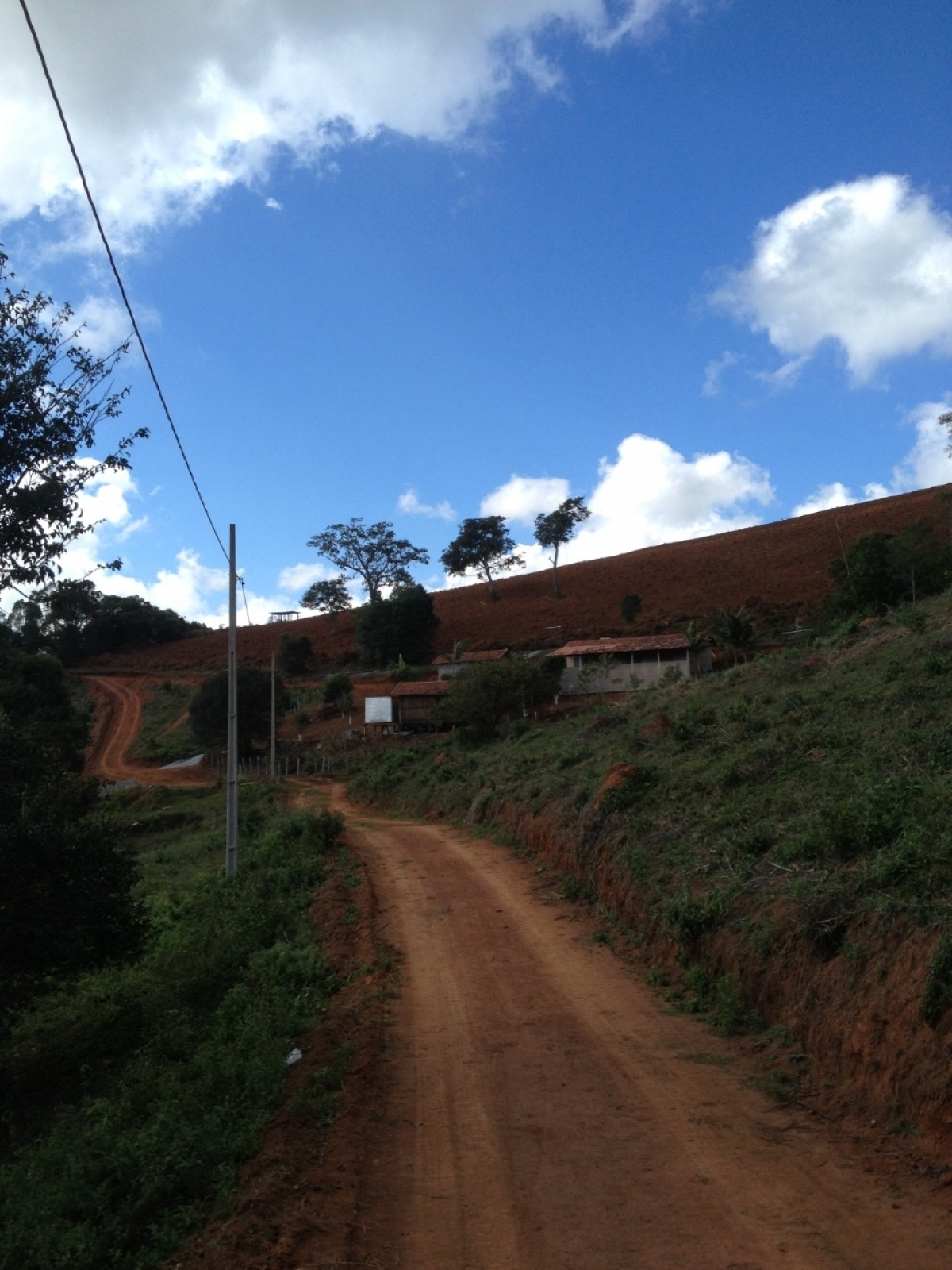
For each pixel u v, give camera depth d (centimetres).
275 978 1259
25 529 1026
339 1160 679
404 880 1902
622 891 1427
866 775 1266
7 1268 566
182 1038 1066
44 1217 619
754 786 1497
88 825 1273
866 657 2398
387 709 6325
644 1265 534
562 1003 1084
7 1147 964
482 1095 818
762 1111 746
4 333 1033
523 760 3109
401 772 4412
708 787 1598
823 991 843
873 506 9969
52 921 1180
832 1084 764
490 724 5194
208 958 1384
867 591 4975
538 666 5316
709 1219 583
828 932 883
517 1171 670
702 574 9175
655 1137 711
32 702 3769
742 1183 628
